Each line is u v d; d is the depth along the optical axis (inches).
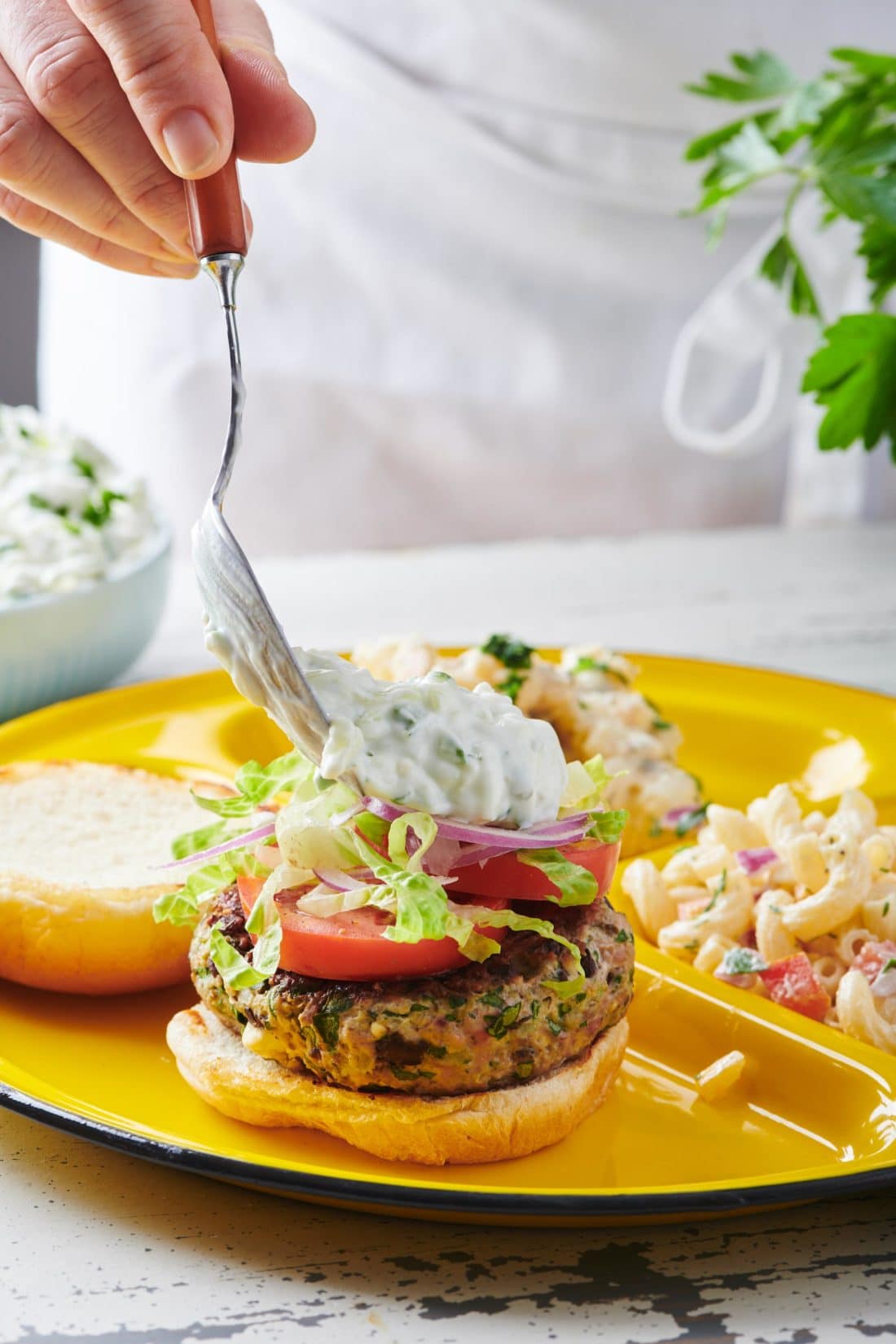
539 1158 25.7
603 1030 26.4
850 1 53.9
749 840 30.6
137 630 36.9
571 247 57.8
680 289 59.4
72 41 27.3
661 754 33.5
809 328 51.1
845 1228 25.0
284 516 64.2
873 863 29.7
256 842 26.3
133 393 63.0
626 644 43.2
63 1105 24.8
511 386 62.1
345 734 24.5
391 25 54.8
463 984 25.1
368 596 47.9
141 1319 23.6
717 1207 23.6
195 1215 24.8
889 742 34.9
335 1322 23.6
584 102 53.8
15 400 65.1
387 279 60.0
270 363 61.6
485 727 25.2
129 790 31.3
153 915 26.8
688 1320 23.7
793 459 62.6
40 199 28.8
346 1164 25.2
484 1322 23.6
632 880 30.2
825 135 39.8
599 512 65.3
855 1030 27.5
